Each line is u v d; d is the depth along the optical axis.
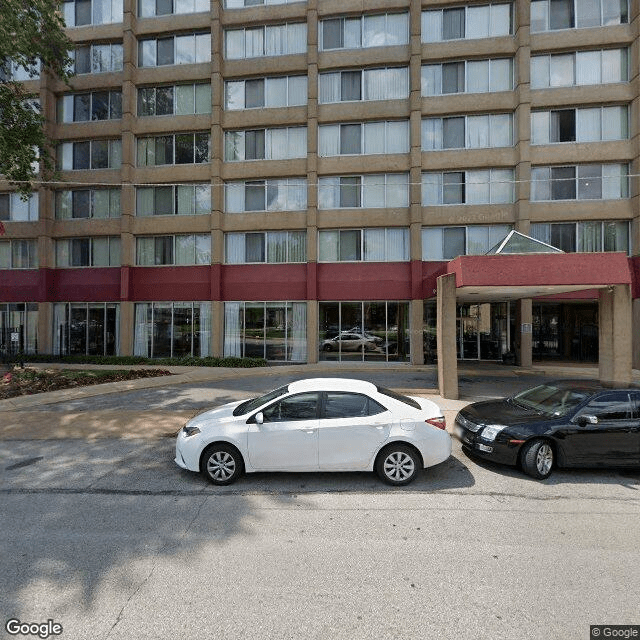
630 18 16.81
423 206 17.83
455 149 17.73
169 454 6.58
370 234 18.30
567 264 9.45
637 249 16.41
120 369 15.88
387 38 18.27
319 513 4.60
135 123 19.20
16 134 14.80
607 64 17.16
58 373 14.05
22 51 14.11
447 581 3.33
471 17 17.84
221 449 5.38
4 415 8.98
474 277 9.65
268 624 2.84
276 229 18.55
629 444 5.70
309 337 18.05
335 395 5.57
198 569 3.50
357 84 18.45
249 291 18.52
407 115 17.97
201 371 15.47
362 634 2.74
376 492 5.16
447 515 4.56
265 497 5.02
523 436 5.62
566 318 20.33
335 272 18.23
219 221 18.45
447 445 5.52
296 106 18.48
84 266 19.61
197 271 18.88
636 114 16.53
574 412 5.82
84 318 19.59
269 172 18.47
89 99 19.80
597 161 17.03
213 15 18.45
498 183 17.64
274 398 5.61
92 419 8.63
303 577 3.39
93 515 4.54
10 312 20.06
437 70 18.08
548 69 17.41
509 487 5.34
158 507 4.74
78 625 2.85
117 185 19.20
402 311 18.14
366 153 18.31
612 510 4.70
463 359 19.19
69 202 19.77
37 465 6.10
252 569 3.50
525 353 17.06
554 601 3.08
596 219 17.05
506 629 2.79
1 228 14.75
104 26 19.42
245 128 18.91
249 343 18.70
